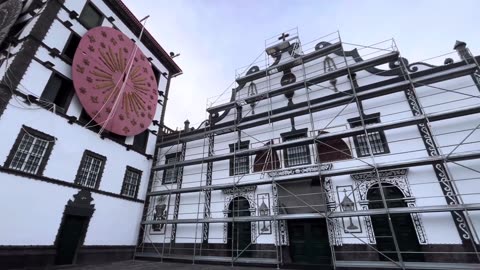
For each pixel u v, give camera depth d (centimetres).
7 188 1177
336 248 1295
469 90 1274
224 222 1648
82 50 1606
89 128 1639
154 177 2114
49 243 1313
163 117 2375
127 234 1802
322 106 1540
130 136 1980
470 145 1180
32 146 1315
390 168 1262
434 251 1103
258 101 1942
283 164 1612
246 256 1525
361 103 1525
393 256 1184
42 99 1392
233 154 1728
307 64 1877
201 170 1927
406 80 1363
